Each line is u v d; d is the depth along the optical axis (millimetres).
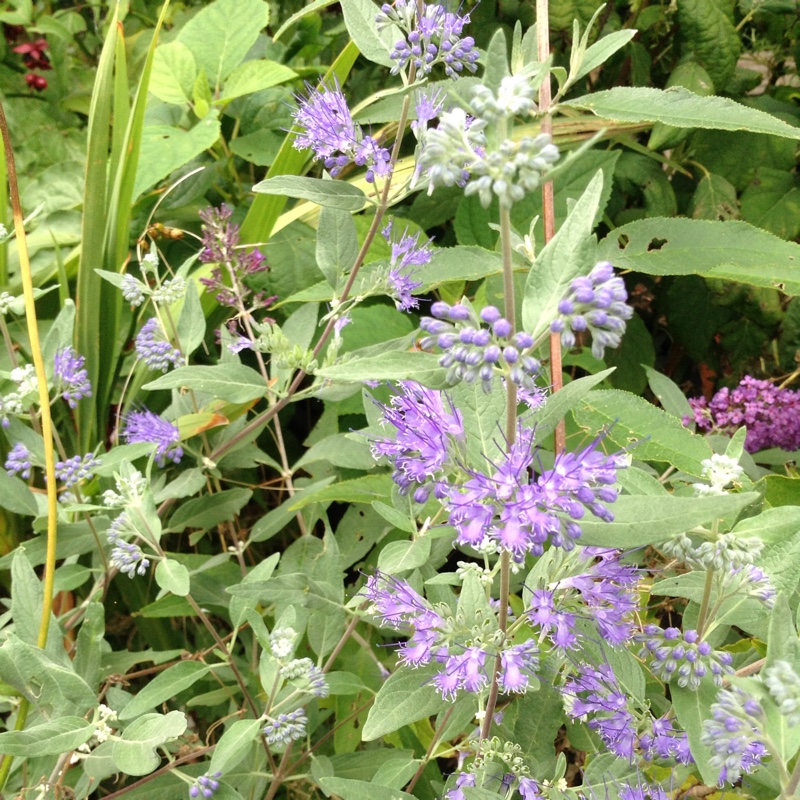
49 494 402
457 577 355
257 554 585
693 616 324
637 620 388
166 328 513
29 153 767
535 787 328
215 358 597
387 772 378
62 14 832
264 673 374
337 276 432
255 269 495
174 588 380
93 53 868
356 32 374
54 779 385
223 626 539
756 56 712
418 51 362
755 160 592
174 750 441
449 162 250
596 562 306
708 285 577
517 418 292
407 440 286
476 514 263
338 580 413
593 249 256
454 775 360
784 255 413
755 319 577
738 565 291
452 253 419
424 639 306
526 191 243
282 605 426
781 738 265
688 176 624
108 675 442
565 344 244
